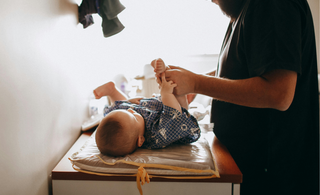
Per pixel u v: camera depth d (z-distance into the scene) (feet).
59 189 2.32
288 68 1.81
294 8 1.96
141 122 2.72
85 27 3.90
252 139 2.50
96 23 5.76
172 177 2.22
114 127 2.44
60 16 2.84
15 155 1.77
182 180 2.24
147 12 6.77
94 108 4.57
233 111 2.55
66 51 3.05
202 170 2.18
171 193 2.27
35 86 2.11
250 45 2.04
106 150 2.45
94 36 5.31
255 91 1.91
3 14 1.63
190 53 7.28
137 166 2.25
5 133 1.65
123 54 6.73
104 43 6.16
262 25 1.95
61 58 2.84
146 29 6.84
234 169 2.31
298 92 2.28
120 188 2.31
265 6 1.96
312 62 2.26
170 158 2.35
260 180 2.56
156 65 2.44
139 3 6.70
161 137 2.53
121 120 2.49
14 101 1.76
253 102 1.94
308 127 2.39
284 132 2.33
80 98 3.76
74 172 2.29
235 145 2.61
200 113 4.16
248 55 2.07
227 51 2.49
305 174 2.45
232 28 2.59
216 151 2.73
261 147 2.48
